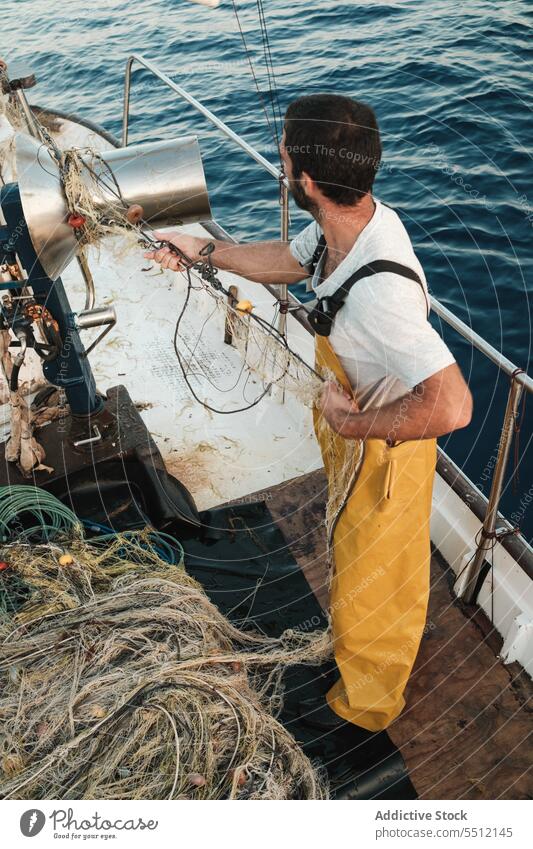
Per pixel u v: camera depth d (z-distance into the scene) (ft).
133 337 10.78
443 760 5.96
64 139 13.03
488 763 5.94
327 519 6.18
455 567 7.36
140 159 6.20
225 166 20.44
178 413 9.56
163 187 6.21
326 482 8.49
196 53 28.45
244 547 7.79
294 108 4.39
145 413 9.57
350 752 6.01
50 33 33.78
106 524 7.85
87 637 5.99
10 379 7.12
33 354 9.48
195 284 10.94
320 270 5.07
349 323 4.57
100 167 6.12
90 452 7.77
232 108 23.36
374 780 5.82
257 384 9.89
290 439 9.19
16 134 6.23
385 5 30.37
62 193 6.02
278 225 17.85
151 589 6.52
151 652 5.86
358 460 5.05
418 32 26.84
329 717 6.22
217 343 10.59
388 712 5.94
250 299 10.14
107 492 7.88
